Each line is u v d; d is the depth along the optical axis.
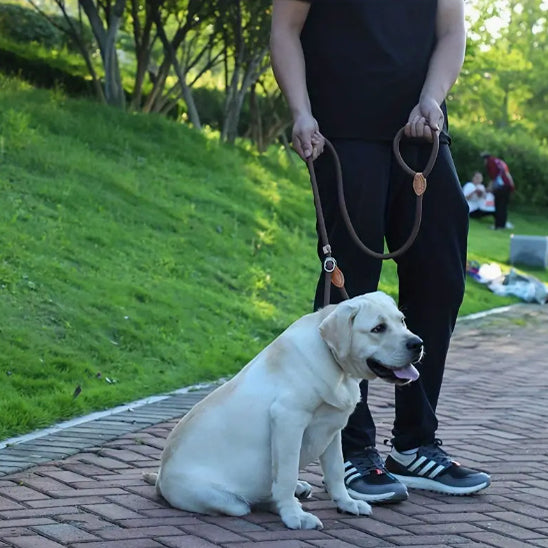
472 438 6.14
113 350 7.72
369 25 4.58
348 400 4.09
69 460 5.21
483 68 33.50
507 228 24.06
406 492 4.51
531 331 12.02
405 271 4.80
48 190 11.16
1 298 7.85
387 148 4.65
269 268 11.85
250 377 4.18
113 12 17.30
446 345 4.83
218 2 18.06
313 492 4.68
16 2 25.47
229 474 4.14
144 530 3.95
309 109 4.60
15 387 6.49
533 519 4.39
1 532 3.91
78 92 18.73
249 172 15.87
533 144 29.28
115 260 9.95
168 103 20.52
